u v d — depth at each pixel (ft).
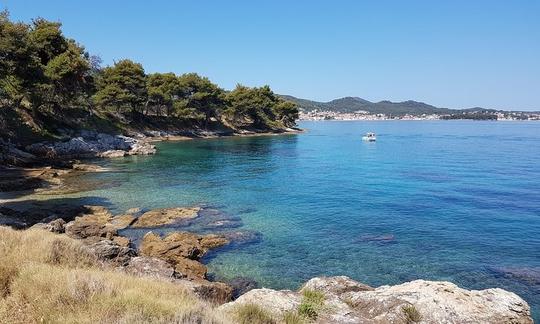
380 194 138.51
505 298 41.01
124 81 339.36
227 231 93.04
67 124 252.01
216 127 459.73
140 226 95.91
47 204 108.68
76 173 166.91
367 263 75.31
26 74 191.11
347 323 36.37
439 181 166.91
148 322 25.79
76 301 29.73
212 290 54.80
